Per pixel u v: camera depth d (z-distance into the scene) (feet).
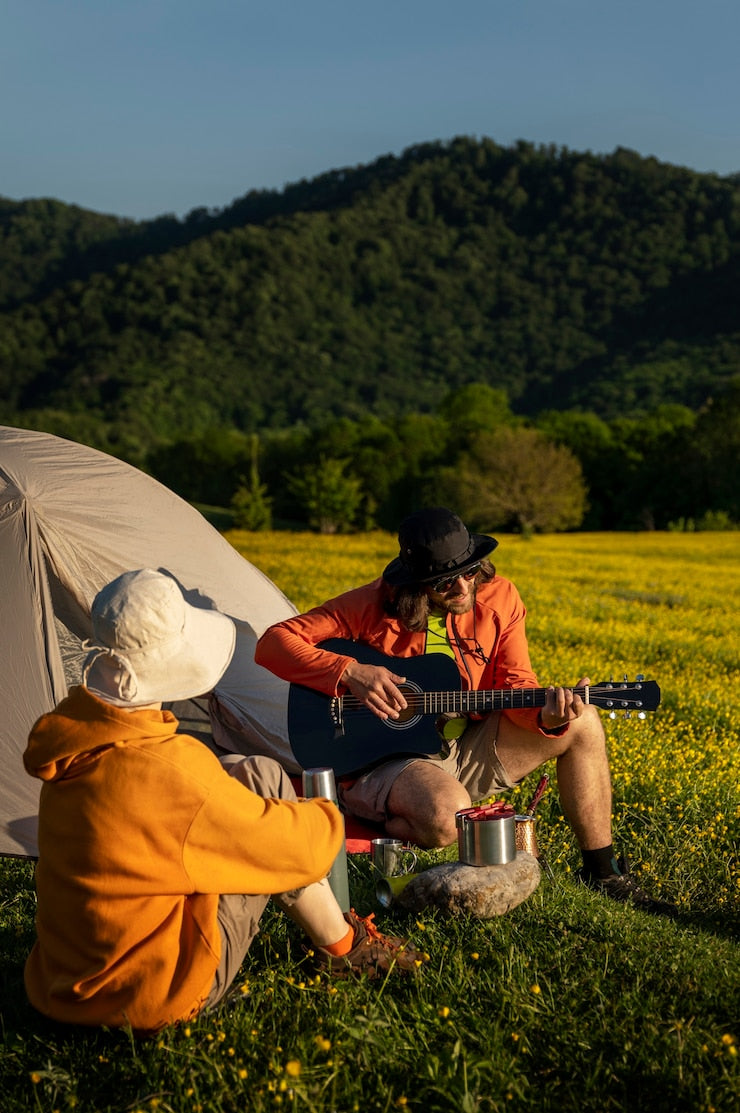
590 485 268.00
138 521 15.51
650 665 37.22
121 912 8.13
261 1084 8.16
